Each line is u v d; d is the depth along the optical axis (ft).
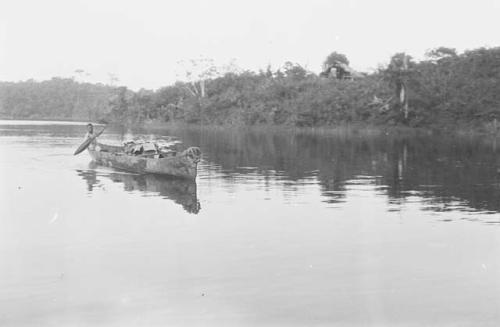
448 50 255.09
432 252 53.26
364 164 119.85
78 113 474.49
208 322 38.55
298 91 285.64
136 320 38.91
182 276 46.73
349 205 74.43
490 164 118.83
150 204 74.90
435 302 41.63
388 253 52.95
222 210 71.15
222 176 101.45
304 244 55.77
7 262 50.21
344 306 40.96
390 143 175.32
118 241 56.65
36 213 69.15
